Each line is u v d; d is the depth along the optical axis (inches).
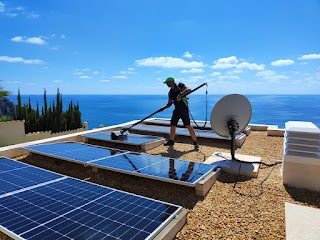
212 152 280.4
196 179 170.7
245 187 183.3
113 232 106.4
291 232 118.4
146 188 185.5
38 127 729.0
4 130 458.6
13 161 219.9
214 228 132.0
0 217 119.3
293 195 169.8
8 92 467.8
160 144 315.9
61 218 117.9
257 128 410.6
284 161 183.2
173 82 286.2
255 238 123.2
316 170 175.3
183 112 284.7
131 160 216.7
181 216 130.6
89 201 136.8
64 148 264.2
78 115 815.1
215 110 237.1
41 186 159.3
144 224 114.0
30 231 106.7
